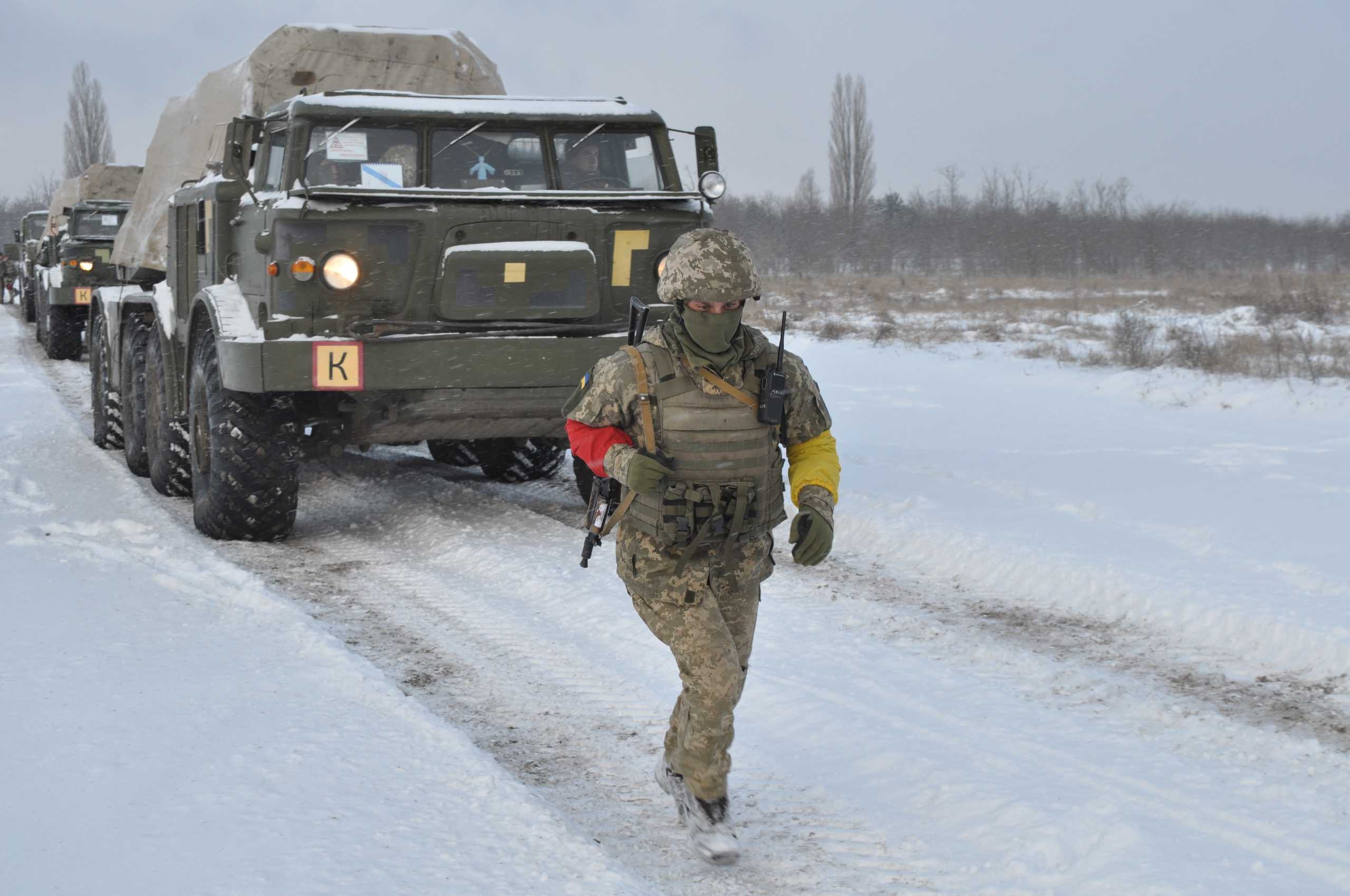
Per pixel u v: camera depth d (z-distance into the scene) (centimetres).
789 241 8075
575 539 863
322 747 456
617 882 356
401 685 569
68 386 1883
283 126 848
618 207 860
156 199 1162
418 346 788
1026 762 470
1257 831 408
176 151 1120
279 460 855
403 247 805
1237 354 1898
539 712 538
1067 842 399
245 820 389
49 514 906
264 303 811
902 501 934
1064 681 573
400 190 798
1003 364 2050
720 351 370
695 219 870
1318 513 888
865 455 1172
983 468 1092
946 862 396
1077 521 870
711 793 393
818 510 377
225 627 622
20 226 3725
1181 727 513
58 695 502
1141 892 364
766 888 380
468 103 867
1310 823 414
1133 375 1786
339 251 792
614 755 491
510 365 805
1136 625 666
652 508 373
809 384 388
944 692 556
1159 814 422
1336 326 2586
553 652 619
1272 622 623
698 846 394
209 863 358
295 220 783
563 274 827
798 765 478
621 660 605
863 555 830
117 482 1062
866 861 398
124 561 764
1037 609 701
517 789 420
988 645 630
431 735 471
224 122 1023
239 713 491
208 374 855
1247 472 1066
